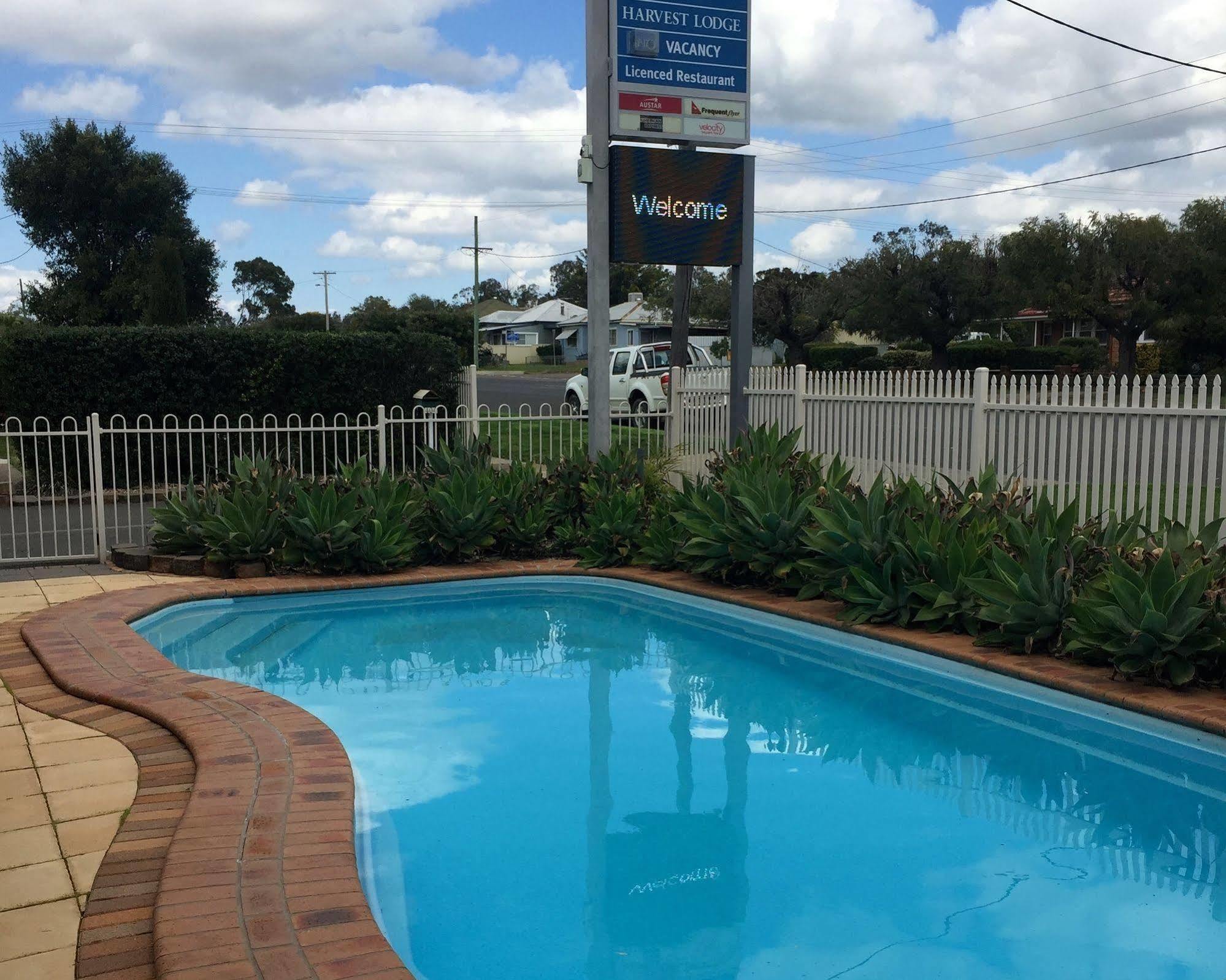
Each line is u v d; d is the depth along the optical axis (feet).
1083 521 30.68
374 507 31.86
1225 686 18.99
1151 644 19.16
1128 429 29.43
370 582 30.37
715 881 13.35
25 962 10.04
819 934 12.02
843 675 23.41
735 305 38.96
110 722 17.89
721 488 30.96
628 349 75.20
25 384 47.19
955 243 135.03
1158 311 113.19
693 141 36.88
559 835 14.83
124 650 22.06
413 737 19.16
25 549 36.60
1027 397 32.09
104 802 14.26
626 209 36.04
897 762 17.93
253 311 309.83
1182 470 28.22
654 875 13.52
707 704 21.29
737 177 37.55
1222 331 112.88
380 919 12.37
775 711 20.85
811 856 14.15
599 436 37.68
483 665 24.22
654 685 22.61
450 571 31.94
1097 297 114.93
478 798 16.20
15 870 12.08
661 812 15.66
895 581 24.85
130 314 113.91
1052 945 11.69
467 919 12.39
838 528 25.99
